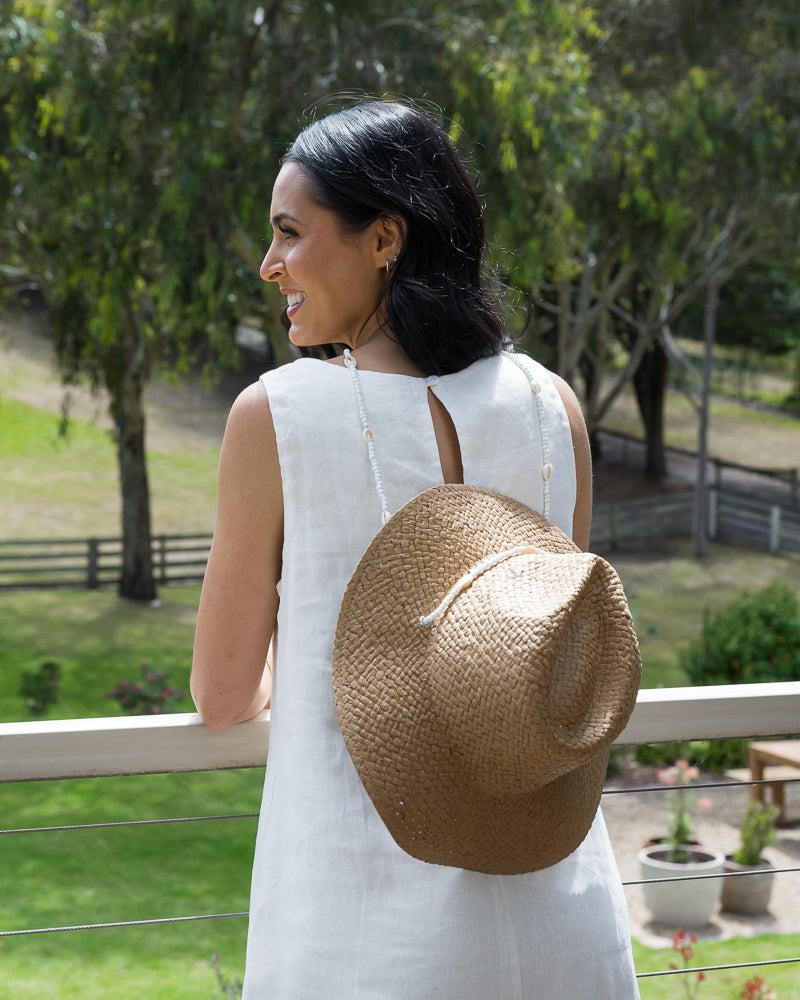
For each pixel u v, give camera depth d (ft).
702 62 41.52
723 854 22.97
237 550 3.59
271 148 28.86
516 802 3.24
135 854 25.16
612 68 41.37
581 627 3.14
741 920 20.70
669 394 112.16
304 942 3.37
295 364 3.60
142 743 4.44
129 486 55.06
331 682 3.46
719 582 60.18
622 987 3.57
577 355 55.11
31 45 27.63
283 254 3.76
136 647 47.11
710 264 61.67
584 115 31.32
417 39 30.25
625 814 26.25
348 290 3.73
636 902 21.43
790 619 31.32
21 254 45.21
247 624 3.66
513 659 3.01
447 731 3.16
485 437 3.65
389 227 3.66
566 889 3.53
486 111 28.22
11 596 55.93
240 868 24.43
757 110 40.22
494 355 3.85
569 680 3.07
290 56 29.45
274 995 3.44
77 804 28.84
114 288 32.94
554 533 3.53
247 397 3.54
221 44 29.99
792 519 68.44
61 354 48.75
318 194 3.63
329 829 3.39
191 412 89.76
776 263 70.33
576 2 30.91
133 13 27.55
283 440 3.46
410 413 3.57
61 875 23.91
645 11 41.55
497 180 29.09
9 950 19.76
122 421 53.62
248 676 3.75
